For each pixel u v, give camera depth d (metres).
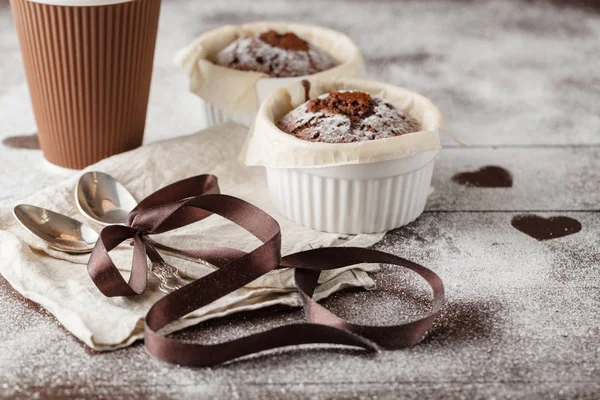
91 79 0.66
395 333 0.56
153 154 0.67
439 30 0.91
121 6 0.64
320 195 0.62
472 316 0.59
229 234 0.63
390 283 0.61
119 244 0.61
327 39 0.74
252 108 0.70
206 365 0.56
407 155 0.61
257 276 0.58
